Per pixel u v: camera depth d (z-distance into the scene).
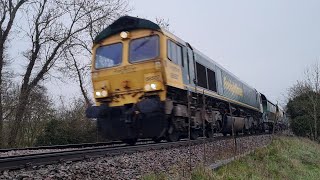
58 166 7.18
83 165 7.38
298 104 41.44
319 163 15.35
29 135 22.88
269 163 11.70
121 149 10.05
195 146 12.48
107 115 12.52
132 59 12.50
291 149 16.70
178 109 12.73
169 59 12.44
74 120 22.45
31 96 23.41
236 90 22.98
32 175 6.10
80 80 26.61
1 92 22.22
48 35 24.94
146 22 12.55
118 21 12.92
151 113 11.90
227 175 8.30
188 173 7.72
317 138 36.62
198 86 15.20
